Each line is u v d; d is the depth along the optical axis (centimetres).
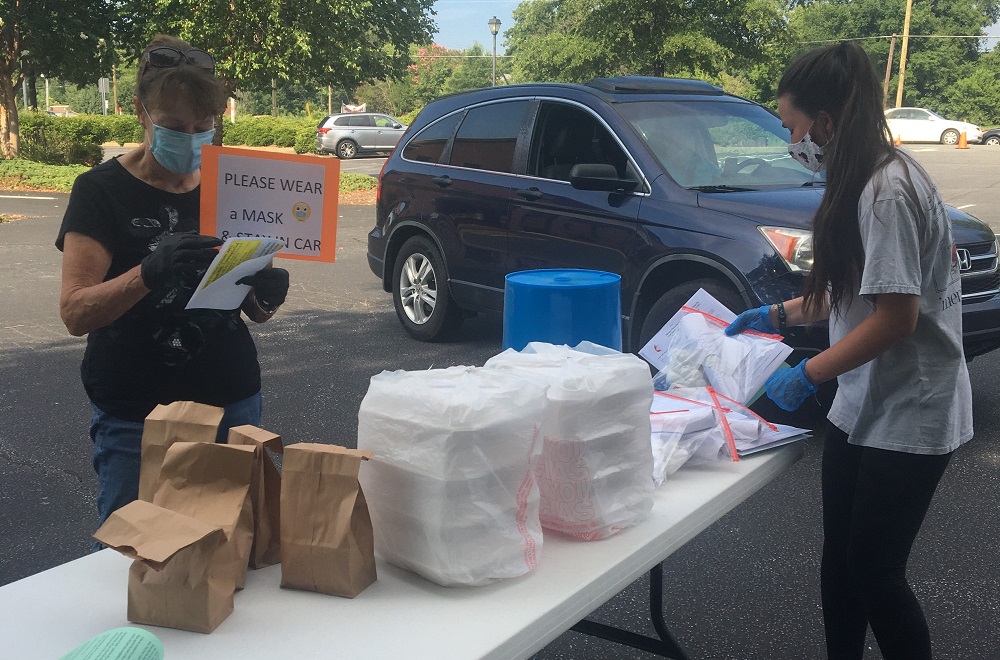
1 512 387
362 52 1925
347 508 143
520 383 152
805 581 321
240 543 146
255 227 193
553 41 2078
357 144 2995
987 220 1327
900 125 3562
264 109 7281
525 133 590
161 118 194
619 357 176
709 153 536
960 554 340
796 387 199
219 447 147
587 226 534
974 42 5638
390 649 130
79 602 144
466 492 144
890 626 207
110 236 202
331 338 694
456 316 661
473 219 609
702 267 485
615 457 168
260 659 127
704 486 196
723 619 297
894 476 197
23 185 1942
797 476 412
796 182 525
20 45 2073
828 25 5669
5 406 525
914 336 193
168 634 134
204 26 1756
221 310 213
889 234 182
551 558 160
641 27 1914
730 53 1934
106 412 212
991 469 420
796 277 442
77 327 193
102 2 2017
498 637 133
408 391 148
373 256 718
